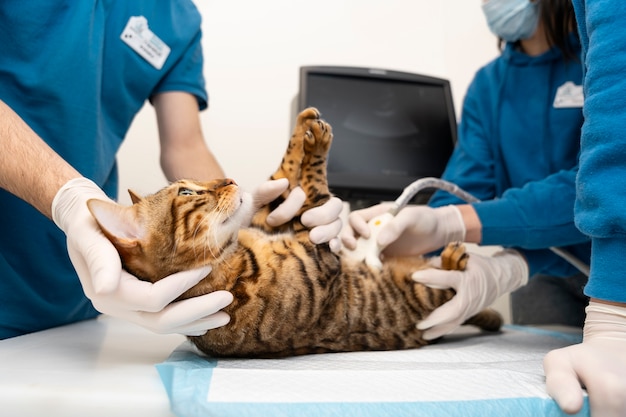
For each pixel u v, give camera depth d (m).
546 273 1.78
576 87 1.73
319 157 1.25
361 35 2.69
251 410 0.61
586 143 0.81
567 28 1.68
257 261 1.07
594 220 0.77
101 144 1.40
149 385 0.69
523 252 1.61
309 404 0.63
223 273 1.02
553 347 1.24
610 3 0.79
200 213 1.03
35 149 0.97
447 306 1.30
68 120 1.31
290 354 1.08
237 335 1.01
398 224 1.32
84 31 1.32
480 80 1.99
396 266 1.38
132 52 1.45
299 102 2.11
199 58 1.65
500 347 1.23
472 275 1.36
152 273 0.95
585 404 0.70
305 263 1.12
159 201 1.01
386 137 2.16
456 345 1.31
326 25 2.66
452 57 2.77
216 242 1.02
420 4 2.75
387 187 2.07
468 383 0.73
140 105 1.53
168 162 1.61
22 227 1.25
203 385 0.68
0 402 0.64
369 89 2.19
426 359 1.01
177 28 1.54
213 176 1.56
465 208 1.48
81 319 1.47
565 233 1.44
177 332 0.89
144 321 0.86
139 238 0.93
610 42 0.78
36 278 1.28
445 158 2.20
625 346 0.77
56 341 1.08
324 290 1.12
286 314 1.05
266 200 1.19
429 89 2.25
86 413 0.64
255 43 2.60
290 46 2.62
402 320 1.30
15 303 1.22
